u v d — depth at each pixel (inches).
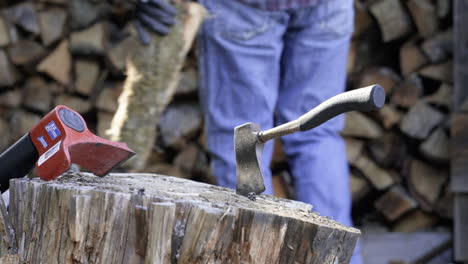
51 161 60.6
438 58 160.7
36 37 176.6
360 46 170.4
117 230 55.7
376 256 163.6
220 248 53.5
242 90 109.0
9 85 177.0
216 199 59.8
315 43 110.0
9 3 178.1
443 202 163.0
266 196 68.1
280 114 115.7
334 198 109.7
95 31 170.1
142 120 97.0
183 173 167.0
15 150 63.7
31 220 60.3
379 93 51.8
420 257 163.2
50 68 172.6
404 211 165.0
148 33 98.7
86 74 172.4
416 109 161.5
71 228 55.7
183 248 53.0
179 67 100.9
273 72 111.0
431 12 159.2
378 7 162.2
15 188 61.8
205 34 109.4
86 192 56.8
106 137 123.6
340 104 53.9
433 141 160.2
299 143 111.6
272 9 106.3
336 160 110.8
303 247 55.4
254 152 63.2
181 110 165.9
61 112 62.9
